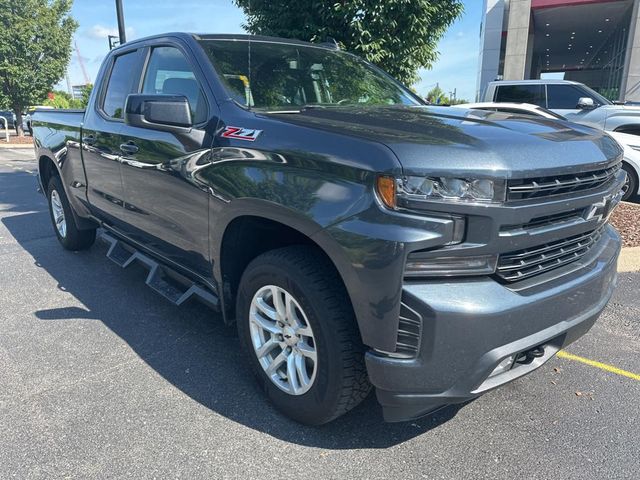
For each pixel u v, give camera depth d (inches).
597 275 98.0
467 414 108.8
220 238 108.7
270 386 106.3
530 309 83.6
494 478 90.0
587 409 110.8
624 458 95.1
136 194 140.2
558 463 93.8
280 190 92.0
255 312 106.8
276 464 92.7
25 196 353.7
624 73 799.1
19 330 144.9
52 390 115.1
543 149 86.7
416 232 76.7
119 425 102.7
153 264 145.1
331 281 90.9
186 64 126.9
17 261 206.8
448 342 78.9
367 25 244.1
